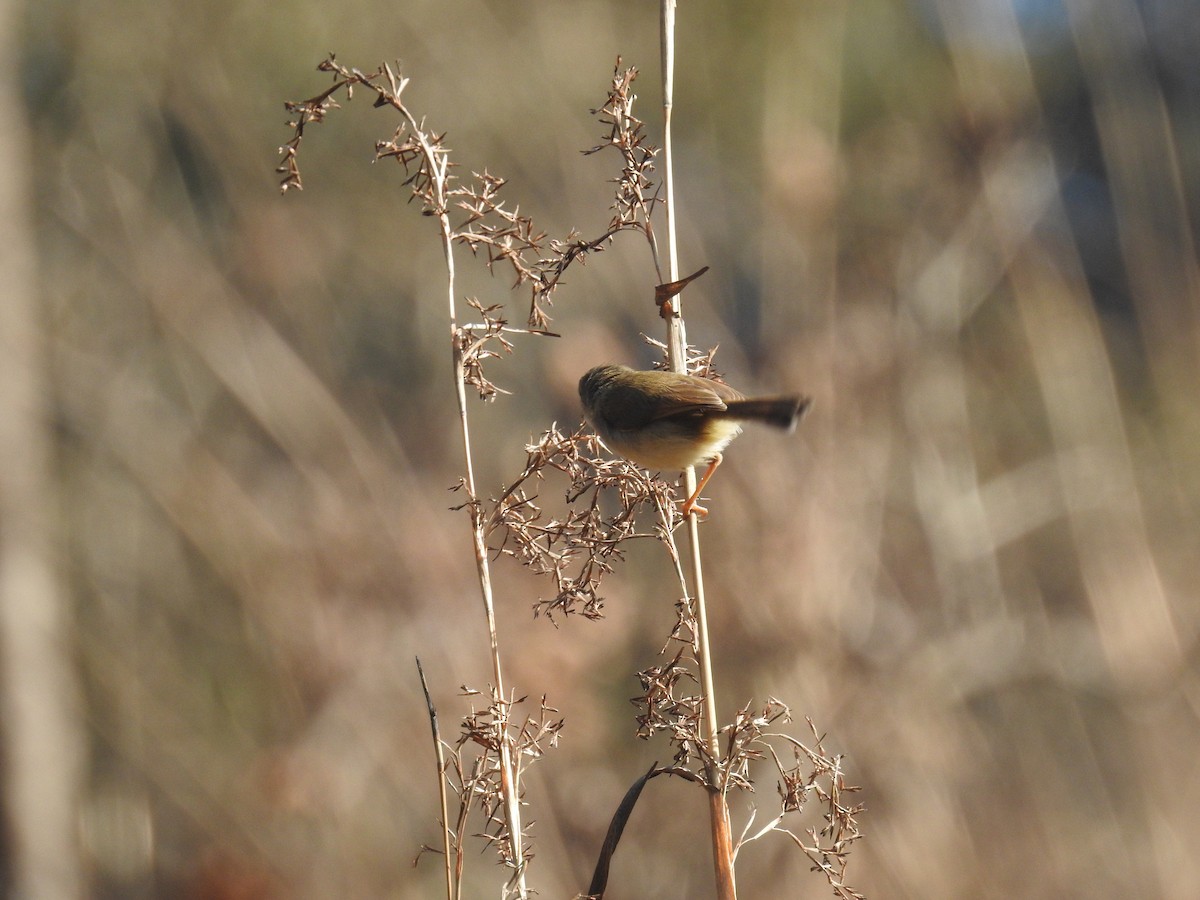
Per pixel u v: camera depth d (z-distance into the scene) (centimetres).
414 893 1311
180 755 1439
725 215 1769
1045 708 1430
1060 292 1380
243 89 1897
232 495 1446
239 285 1645
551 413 1517
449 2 1939
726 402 733
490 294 1925
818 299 1362
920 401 1384
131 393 1677
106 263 1802
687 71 2052
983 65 1478
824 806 1180
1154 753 1275
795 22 1712
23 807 1494
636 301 1464
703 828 1253
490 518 628
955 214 1517
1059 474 1347
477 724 594
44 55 1931
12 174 1684
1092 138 1870
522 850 588
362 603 1341
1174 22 1753
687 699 618
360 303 1945
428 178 625
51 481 1661
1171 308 1388
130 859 1452
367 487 1409
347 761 1320
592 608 633
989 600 1360
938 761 1230
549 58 1889
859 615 1266
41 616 1557
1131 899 1245
